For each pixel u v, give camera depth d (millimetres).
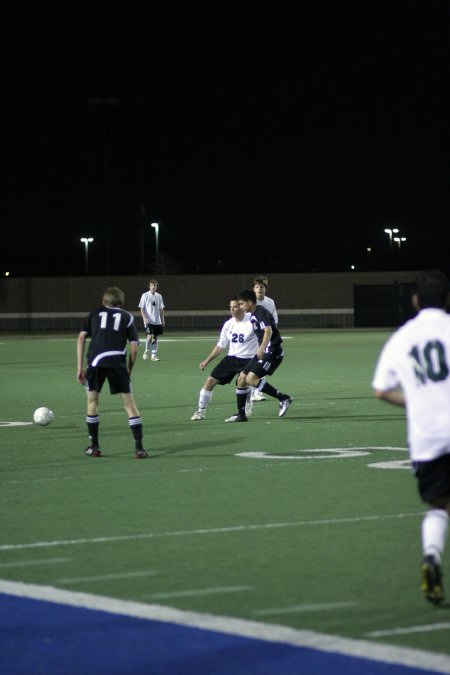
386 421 51969
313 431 48188
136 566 23328
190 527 27484
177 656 17172
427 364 19766
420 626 18688
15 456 40906
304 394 66250
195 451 41969
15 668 16719
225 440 45281
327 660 16859
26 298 176250
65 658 17156
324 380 76000
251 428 49500
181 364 95062
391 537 26078
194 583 21812
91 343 40344
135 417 40094
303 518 28484
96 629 18719
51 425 51344
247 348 52156
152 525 27766
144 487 33688
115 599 20625
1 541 26016
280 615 19453
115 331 40188
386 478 34906
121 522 28219
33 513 29578
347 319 170000
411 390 19938
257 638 18062
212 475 35938
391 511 29375
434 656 17000
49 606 20203
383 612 19578
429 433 19719
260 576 22328
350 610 19719
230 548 25031
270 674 16250
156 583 21844
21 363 97625
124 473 36594
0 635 18422
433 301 20328
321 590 21172
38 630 18688
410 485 33531
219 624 18906
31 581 22094
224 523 27938
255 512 29375
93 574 22641
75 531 27125
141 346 126938
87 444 44344
